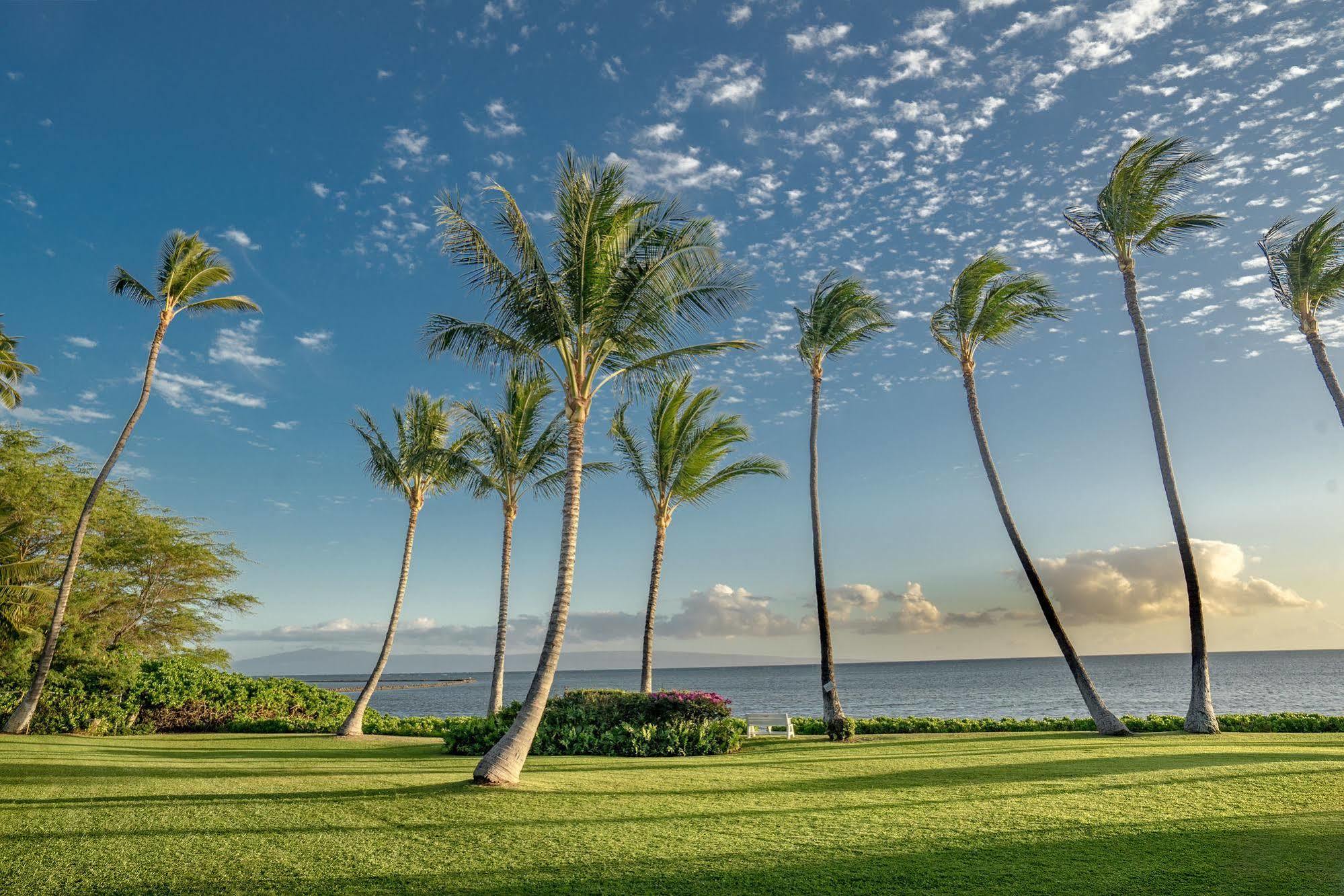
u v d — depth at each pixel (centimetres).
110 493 2980
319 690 3112
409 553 2598
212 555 3194
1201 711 1881
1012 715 4888
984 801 947
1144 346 2000
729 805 939
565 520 1232
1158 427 1975
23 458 2655
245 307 2372
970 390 2161
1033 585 2028
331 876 642
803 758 1552
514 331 1301
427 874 648
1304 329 1783
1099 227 2070
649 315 1270
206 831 795
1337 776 1058
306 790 1053
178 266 2250
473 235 1236
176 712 2781
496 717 1838
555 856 700
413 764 1464
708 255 1266
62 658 2583
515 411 2475
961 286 2133
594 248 1229
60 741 2014
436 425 2569
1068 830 779
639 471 2369
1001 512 2073
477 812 893
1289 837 736
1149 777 1089
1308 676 9519
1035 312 2100
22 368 2488
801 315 2306
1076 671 1964
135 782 1129
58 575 2684
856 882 622
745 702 7369
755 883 623
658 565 2325
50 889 609
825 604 2191
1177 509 1952
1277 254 1856
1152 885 600
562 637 1190
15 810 894
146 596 3092
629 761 1516
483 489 2458
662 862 680
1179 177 1922
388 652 2566
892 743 1914
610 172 1235
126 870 655
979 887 605
